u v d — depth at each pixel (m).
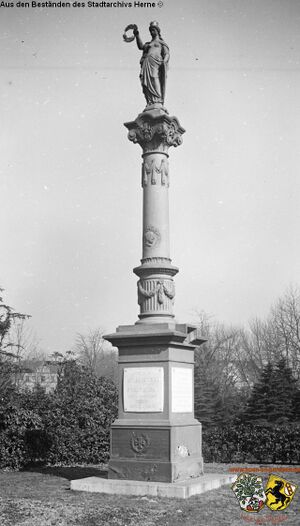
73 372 23.44
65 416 18.92
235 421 35.16
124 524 9.16
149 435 12.23
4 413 17.66
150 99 14.02
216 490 11.99
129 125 13.79
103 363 62.47
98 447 19.00
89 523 9.22
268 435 18.92
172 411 12.34
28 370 31.75
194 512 9.96
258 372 47.66
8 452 17.31
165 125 13.47
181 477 12.10
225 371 51.06
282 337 47.53
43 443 18.11
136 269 13.26
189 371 13.18
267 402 32.88
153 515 9.73
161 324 12.62
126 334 12.62
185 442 12.52
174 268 13.22
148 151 13.70
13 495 11.73
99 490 11.91
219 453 19.36
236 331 53.97
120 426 12.52
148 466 12.08
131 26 14.39
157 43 14.25
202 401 38.16
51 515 9.74
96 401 19.73
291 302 47.06
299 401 32.69
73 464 18.58
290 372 34.03
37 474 15.68
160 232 13.36
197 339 13.44
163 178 13.56
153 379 12.47
